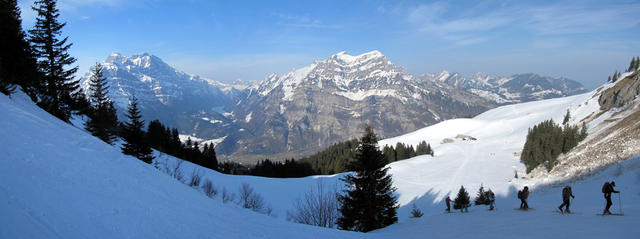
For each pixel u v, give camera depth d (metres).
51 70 40.16
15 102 21.81
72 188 10.88
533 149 70.50
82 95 55.50
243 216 18.89
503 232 15.14
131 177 15.70
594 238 11.52
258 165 116.69
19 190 8.80
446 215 26.86
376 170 31.77
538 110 170.12
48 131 15.91
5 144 11.29
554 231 13.77
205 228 13.41
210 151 110.00
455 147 123.31
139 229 10.55
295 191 56.69
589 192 36.00
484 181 69.25
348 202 32.03
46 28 40.03
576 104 115.06
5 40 33.12
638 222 13.73
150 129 82.06
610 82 100.81
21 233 6.86
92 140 18.59
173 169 47.22
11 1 37.50
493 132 152.50
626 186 32.75
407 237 18.28
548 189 47.22
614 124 61.00
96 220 9.69
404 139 182.50
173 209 14.18
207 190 41.81
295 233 17.25
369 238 19.17
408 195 64.75
